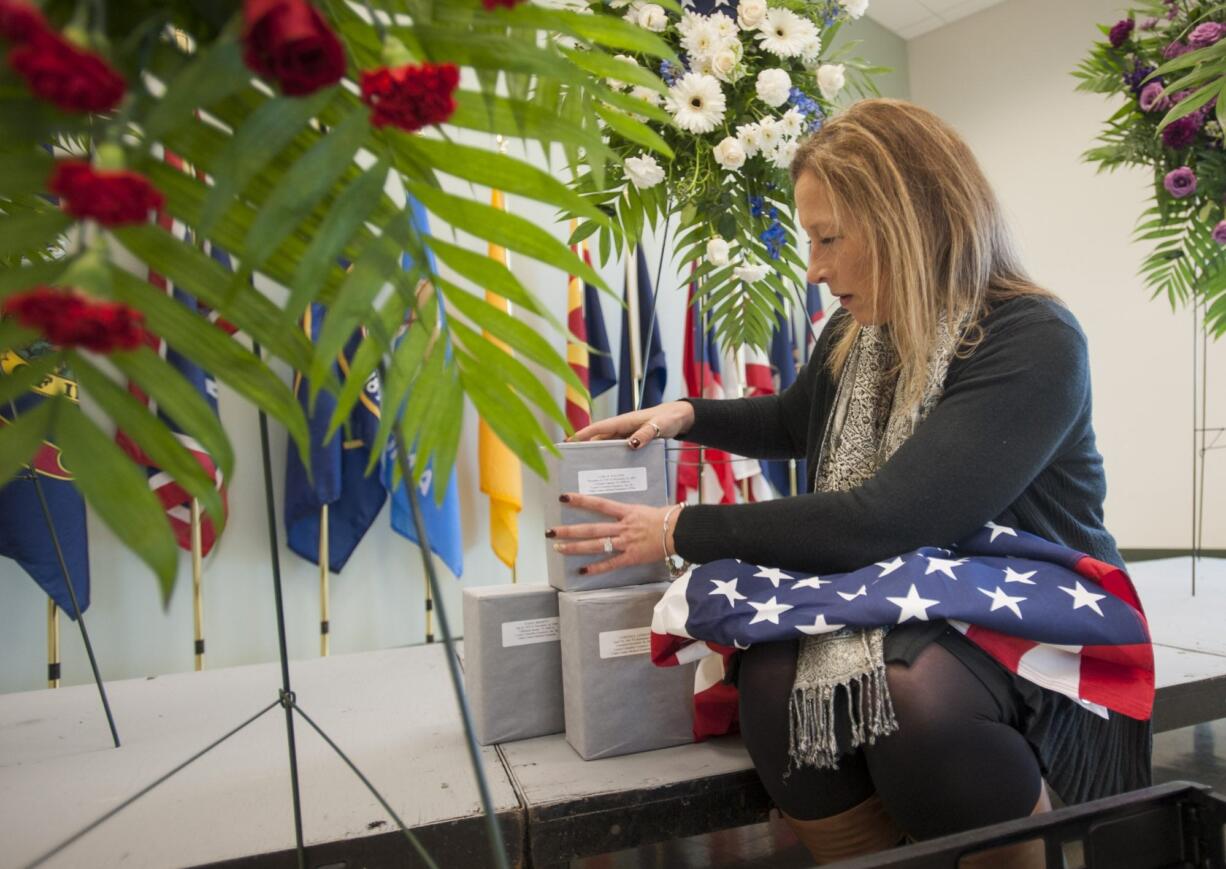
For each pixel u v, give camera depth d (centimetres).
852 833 84
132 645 224
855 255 93
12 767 104
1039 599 77
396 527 242
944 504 79
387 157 35
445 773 96
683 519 91
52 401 28
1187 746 181
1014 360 83
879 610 77
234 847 77
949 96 420
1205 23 161
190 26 33
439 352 38
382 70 29
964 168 93
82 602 204
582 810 87
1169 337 341
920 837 78
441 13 35
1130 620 76
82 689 148
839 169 92
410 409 37
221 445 30
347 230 30
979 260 91
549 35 42
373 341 36
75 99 23
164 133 27
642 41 41
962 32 412
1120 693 76
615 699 101
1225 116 105
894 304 92
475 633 109
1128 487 355
